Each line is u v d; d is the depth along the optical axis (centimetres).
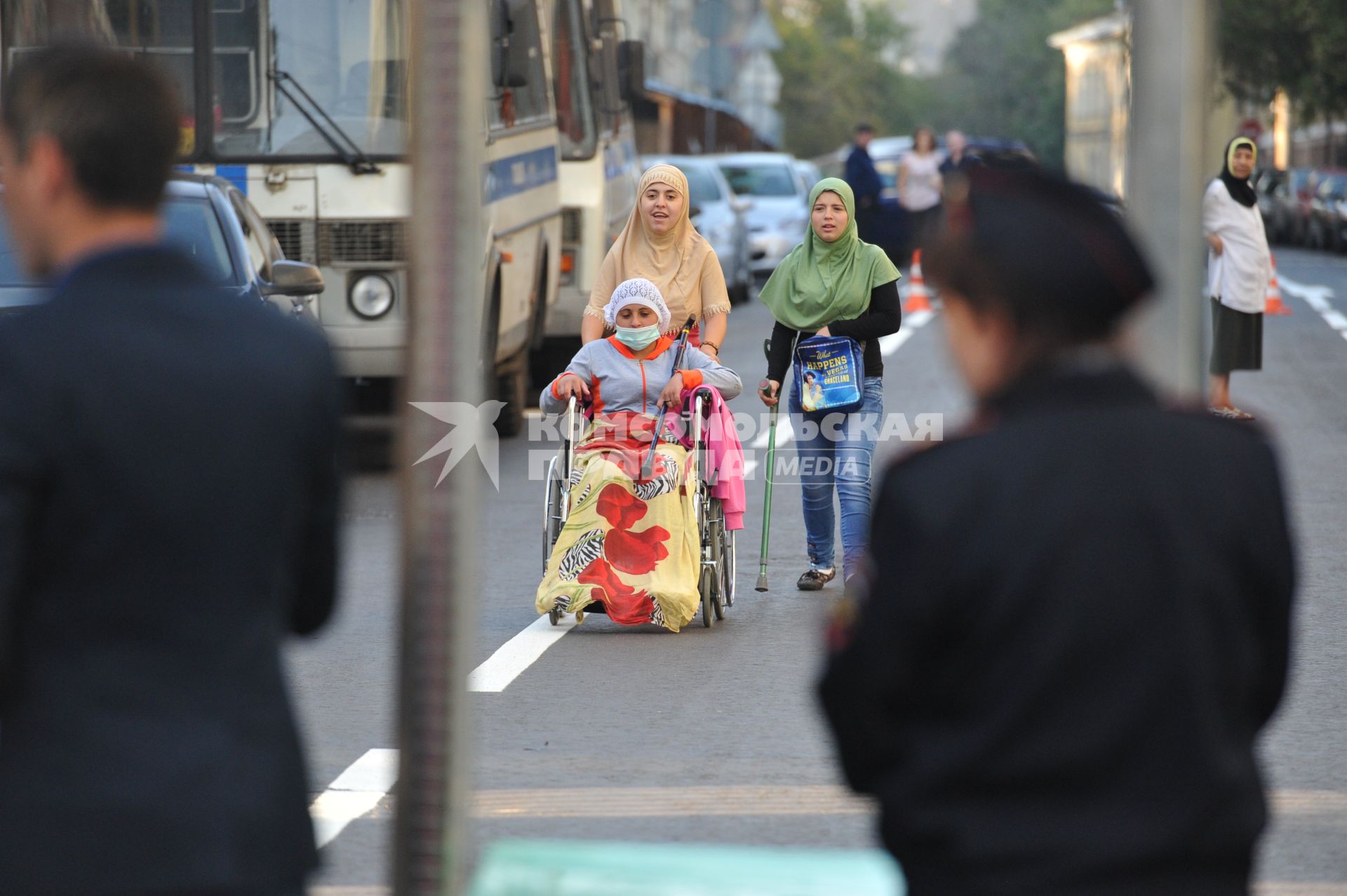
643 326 2477
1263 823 679
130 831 703
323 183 3688
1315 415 4584
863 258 2602
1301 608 2583
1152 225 1008
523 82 4034
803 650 2355
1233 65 13450
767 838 1571
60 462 714
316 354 784
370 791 1716
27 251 787
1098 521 666
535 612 2616
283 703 760
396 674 783
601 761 1820
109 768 707
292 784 755
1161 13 999
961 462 679
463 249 765
